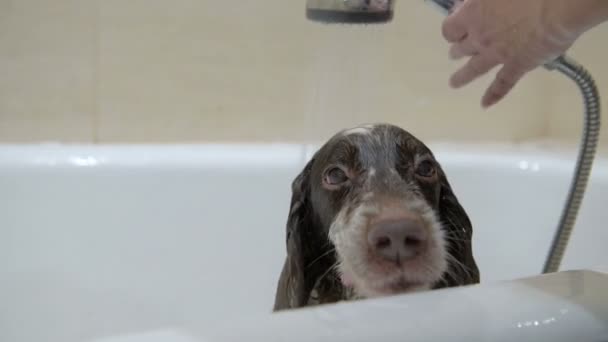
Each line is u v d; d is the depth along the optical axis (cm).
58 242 150
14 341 146
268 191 157
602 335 61
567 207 108
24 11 160
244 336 55
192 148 159
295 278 100
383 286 80
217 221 156
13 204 148
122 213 152
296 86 176
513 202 159
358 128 98
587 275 68
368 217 82
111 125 169
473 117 188
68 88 165
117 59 166
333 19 90
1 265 146
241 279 157
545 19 82
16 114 164
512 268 157
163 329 56
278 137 177
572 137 188
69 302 150
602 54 170
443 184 99
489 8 87
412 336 56
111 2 163
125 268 153
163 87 170
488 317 59
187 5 167
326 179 95
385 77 180
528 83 189
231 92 173
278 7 172
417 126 186
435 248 81
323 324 57
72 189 150
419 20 180
